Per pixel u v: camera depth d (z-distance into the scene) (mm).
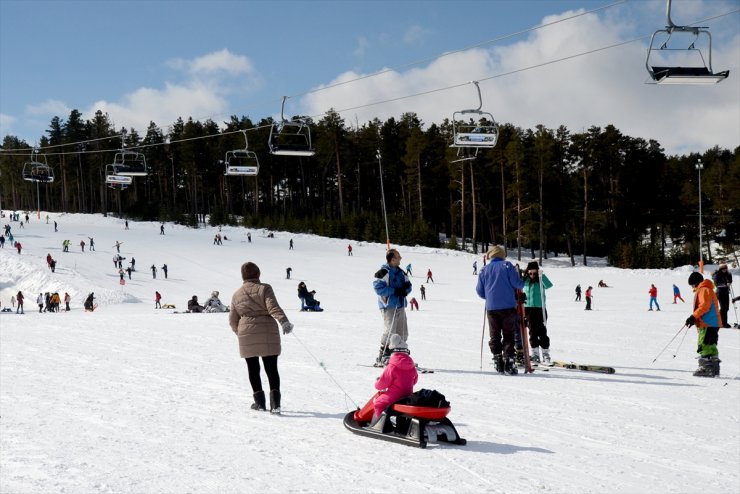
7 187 144375
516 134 84562
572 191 85000
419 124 109812
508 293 10031
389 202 116688
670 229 95062
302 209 113438
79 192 130125
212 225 97875
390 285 10250
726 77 11906
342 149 101500
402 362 6012
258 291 7191
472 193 83438
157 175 130125
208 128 113938
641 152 90750
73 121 129000
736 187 79875
